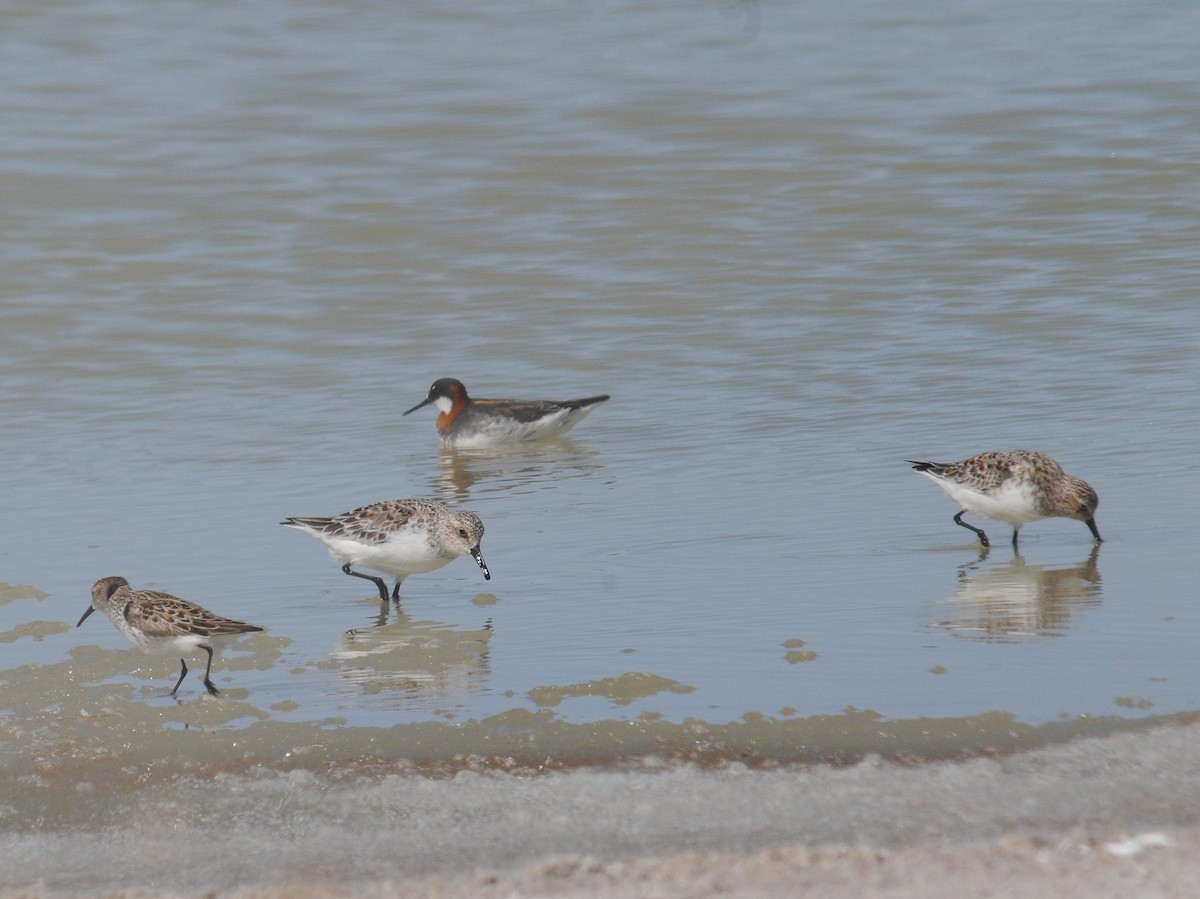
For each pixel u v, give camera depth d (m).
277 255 27.28
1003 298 24.09
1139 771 9.16
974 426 18.41
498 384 21.52
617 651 11.72
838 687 10.77
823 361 21.67
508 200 29.81
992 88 35.16
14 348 22.98
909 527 15.06
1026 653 11.38
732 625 12.25
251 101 35.19
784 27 40.88
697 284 25.58
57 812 9.17
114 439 19.05
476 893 7.77
